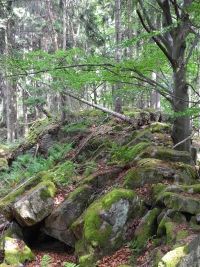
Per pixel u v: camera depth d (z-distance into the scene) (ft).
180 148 21.77
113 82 23.77
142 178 17.84
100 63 20.83
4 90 71.00
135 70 20.65
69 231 18.12
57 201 20.26
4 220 23.54
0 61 23.04
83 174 24.22
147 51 24.79
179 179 17.62
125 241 15.19
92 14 55.67
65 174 23.72
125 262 13.64
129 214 15.89
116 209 15.75
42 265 15.53
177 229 12.85
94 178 20.21
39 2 57.93
